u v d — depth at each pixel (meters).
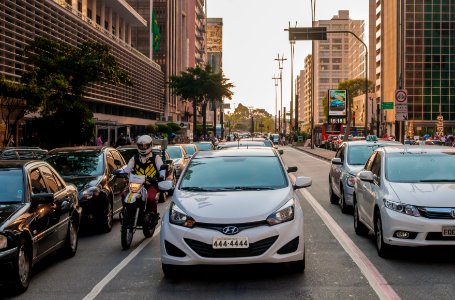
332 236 10.23
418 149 9.63
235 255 6.70
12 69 29.12
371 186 9.28
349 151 14.27
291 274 7.32
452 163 9.08
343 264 7.89
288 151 63.81
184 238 6.83
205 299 6.29
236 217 6.79
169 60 100.88
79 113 24.83
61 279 7.45
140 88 65.62
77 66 24.97
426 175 8.83
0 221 6.70
